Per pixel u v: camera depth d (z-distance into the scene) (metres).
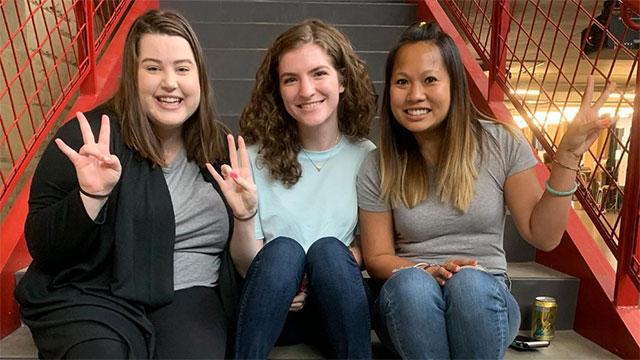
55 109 1.71
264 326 1.08
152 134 1.11
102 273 1.06
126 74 1.10
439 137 1.24
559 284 1.46
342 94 1.33
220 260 1.23
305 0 2.94
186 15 2.72
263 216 1.28
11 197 1.92
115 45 2.26
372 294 1.28
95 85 1.95
